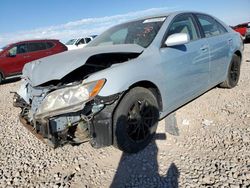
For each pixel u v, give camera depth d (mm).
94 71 2998
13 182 2775
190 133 3490
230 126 3594
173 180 2537
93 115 2619
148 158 2973
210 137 3326
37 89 2896
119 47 3287
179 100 3637
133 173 2725
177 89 3512
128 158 3014
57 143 2627
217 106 4363
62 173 2867
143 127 3096
